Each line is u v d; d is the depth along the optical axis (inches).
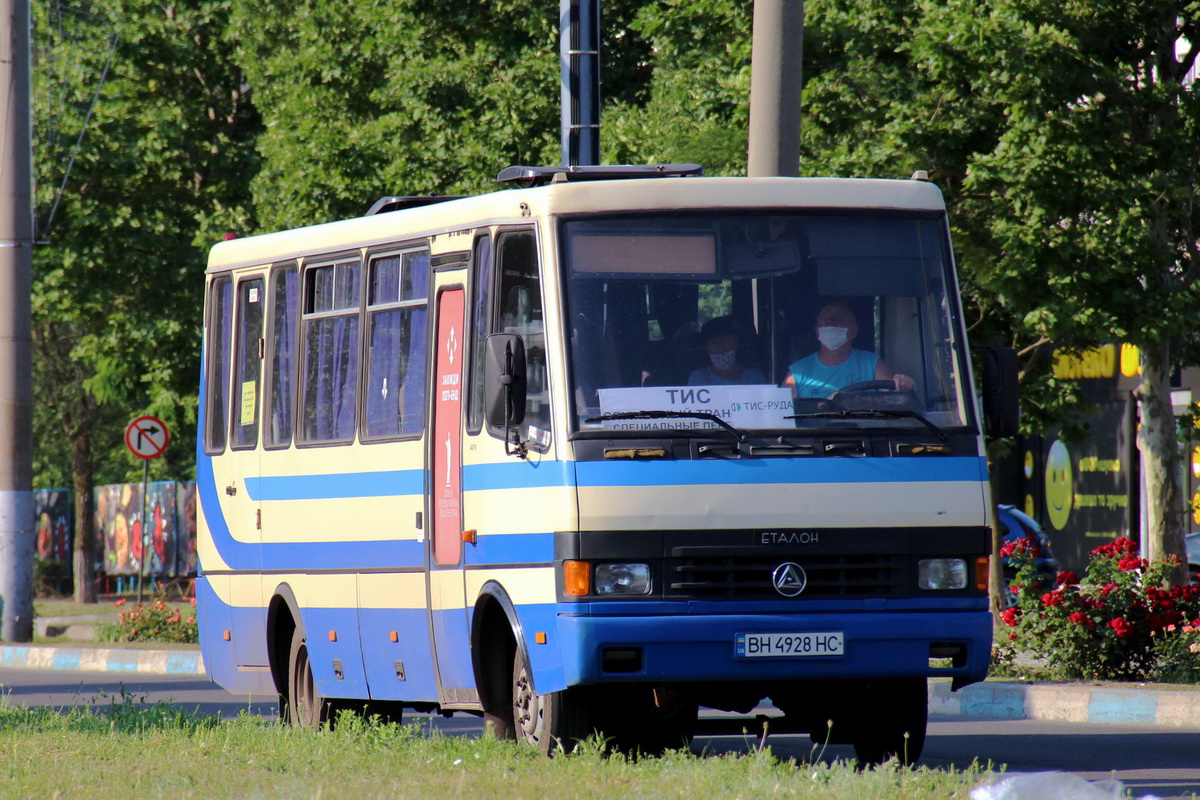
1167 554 2667.3
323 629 1830.7
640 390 1423.5
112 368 4709.6
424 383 1646.2
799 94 2181.3
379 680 1732.3
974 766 1381.6
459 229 1609.3
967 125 2672.2
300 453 1881.2
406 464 1669.5
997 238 2620.6
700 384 1432.1
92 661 3622.0
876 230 1492.4
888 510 1422.2
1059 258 2564.0
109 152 4520.2
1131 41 2669.8
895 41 2706.7
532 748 1467.8
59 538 7229.3
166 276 4554.6
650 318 1444.4
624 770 1348.4
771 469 1409.9
